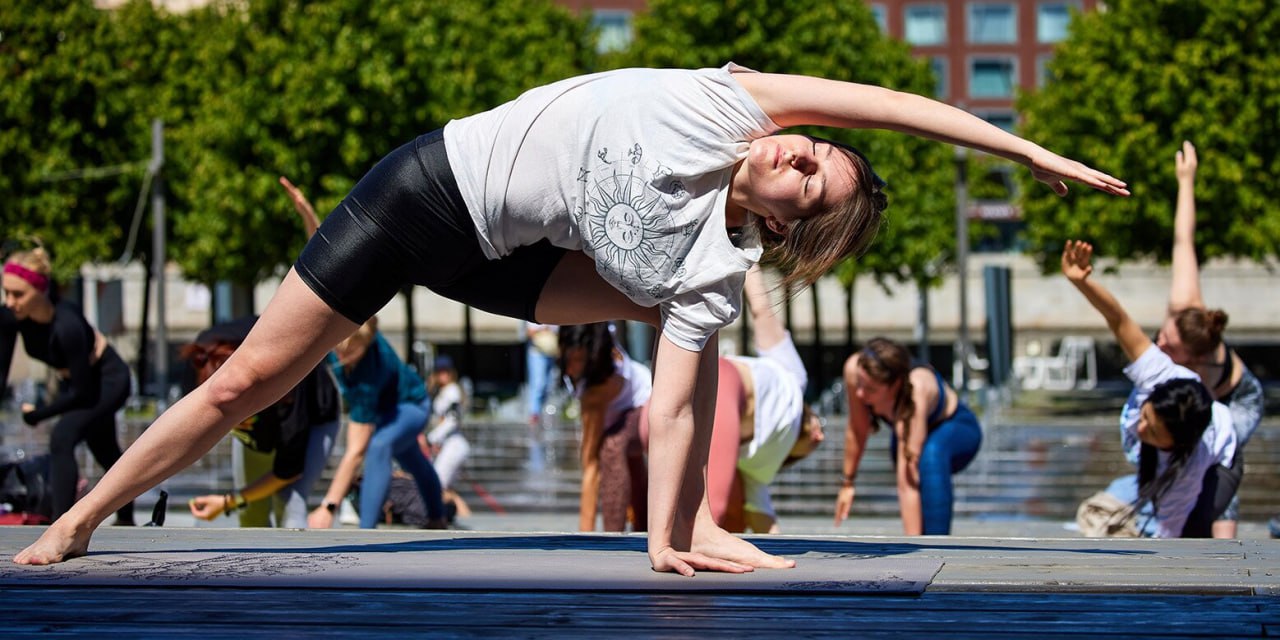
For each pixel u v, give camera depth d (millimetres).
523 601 2930
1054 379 31969
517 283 3584
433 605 2879
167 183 25484
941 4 40531
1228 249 23062
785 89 3213
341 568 3369
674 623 2670
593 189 3232
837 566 3414
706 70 3246
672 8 25969
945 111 3197
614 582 3115
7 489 7461
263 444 6312
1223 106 22750
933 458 6621
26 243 7328
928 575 3221
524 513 11219
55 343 7172
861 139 26078
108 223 25781
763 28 25625
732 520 6332
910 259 26203
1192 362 6367
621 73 3305
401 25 22703
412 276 3434
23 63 24938
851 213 3248
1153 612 2773
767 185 3201
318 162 22938
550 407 21766
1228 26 22656
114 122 25578
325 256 3363
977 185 34688
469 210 3311
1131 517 6020
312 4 22922
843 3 26469
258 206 22750
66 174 24719
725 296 3277
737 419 5785
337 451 14742
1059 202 24219
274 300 3416
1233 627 2609
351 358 6500
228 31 23250
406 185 3334
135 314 34531
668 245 3229
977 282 36719
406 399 7078
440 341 36250
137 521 9367
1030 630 2596
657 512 3330
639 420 6637
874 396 6648
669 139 3184
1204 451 5824
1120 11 23609
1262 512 11414
